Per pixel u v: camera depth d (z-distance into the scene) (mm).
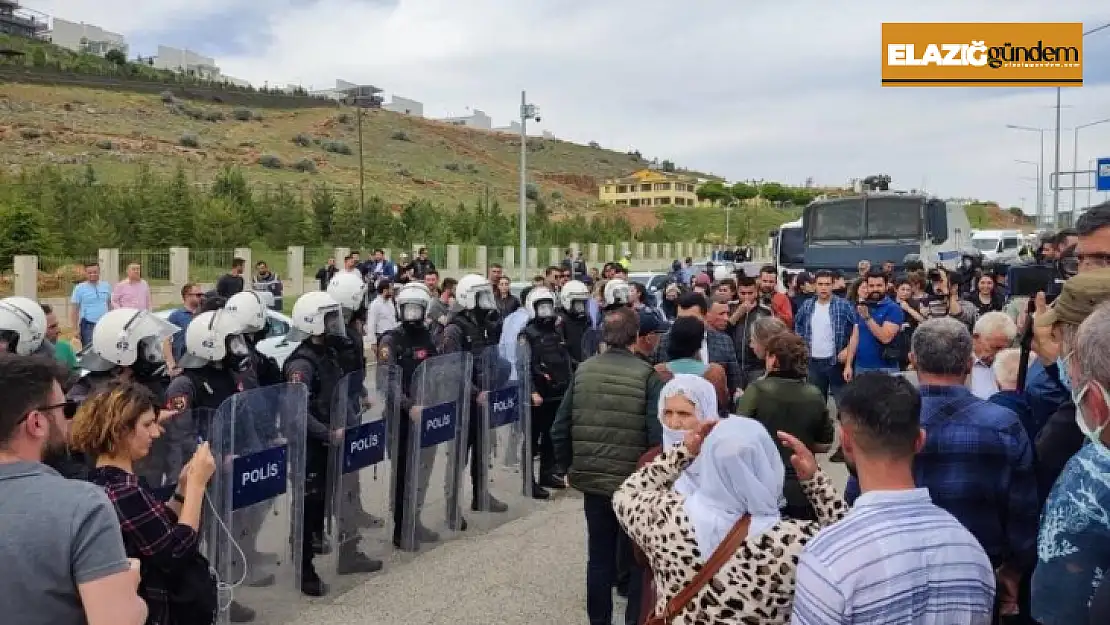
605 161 162625
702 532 2461
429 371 6285
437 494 6434
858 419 2180
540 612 5059
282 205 42375
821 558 2051
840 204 15297
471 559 6008
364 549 5805
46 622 2051
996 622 3062
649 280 17016
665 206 113500
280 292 15703
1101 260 3611
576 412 4570
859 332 8375
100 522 2131
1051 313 2986
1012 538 2979
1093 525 1957
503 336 8766
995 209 104125
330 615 5027
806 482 2834
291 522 5102
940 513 2113
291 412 5082
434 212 51250
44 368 2230
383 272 19500
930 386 3139
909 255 14422
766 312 8555
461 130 141000
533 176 122938
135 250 30047
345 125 110312
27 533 2051
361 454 5762
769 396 4031
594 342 8383
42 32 140125
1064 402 2953
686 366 4730
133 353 4602
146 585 2934
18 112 71938
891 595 1975
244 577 4734
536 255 40500
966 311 9445
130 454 2996
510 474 7277
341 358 5965
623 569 5156
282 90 128250
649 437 4441
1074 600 1991
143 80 101000
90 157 62188
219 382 5016
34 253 25953
